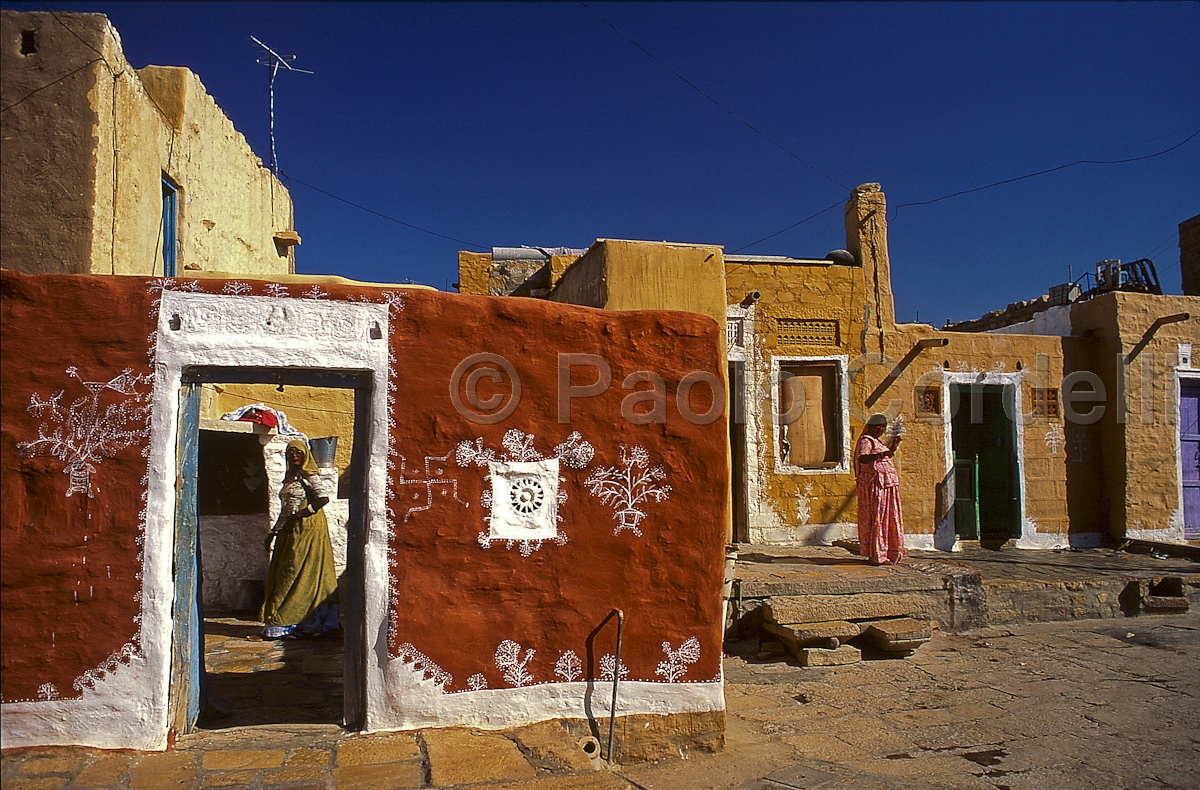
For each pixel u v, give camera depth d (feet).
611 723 14.85
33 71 18.66
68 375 13.09
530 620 14.85
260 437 24.08
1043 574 30.30
